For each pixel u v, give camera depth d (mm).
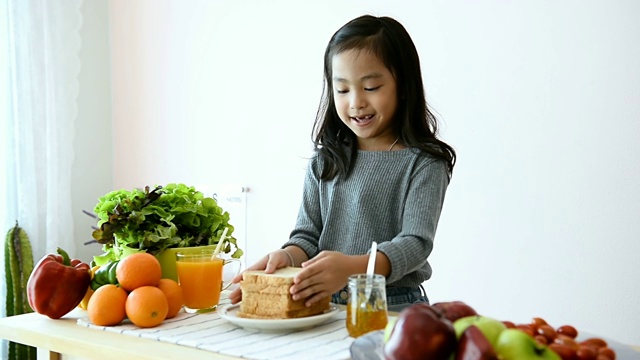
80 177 2844
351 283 1027
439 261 2242
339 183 1490
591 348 805
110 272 1239
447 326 751
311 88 2482
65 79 2678
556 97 2020
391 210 1435
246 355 959
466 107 2176
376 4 2340
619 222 1932
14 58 2504
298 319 1092
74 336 1120
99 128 2938
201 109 2770
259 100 2615
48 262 1255
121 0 2963
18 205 2531
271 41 2582
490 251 2145
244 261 2658
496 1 2109
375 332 917
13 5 2496
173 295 1231
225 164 2707
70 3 2697
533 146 2062
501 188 2123
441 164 1415
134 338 1102
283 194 2555
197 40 2775
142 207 1401
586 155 1976
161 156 2881
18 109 2510
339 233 1481
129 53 2949
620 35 1915
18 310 2348
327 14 2447
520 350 728
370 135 1414
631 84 1903
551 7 2018
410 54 1418
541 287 2059
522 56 2072
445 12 2205
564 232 2018
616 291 1941
